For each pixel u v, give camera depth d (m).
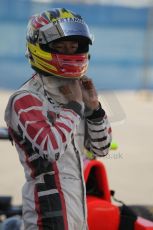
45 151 7.30
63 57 7.68
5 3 36.34
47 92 7.73
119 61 38.16
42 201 7.48
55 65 7.69
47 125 7.41
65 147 7.37
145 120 27.97
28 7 36.34
